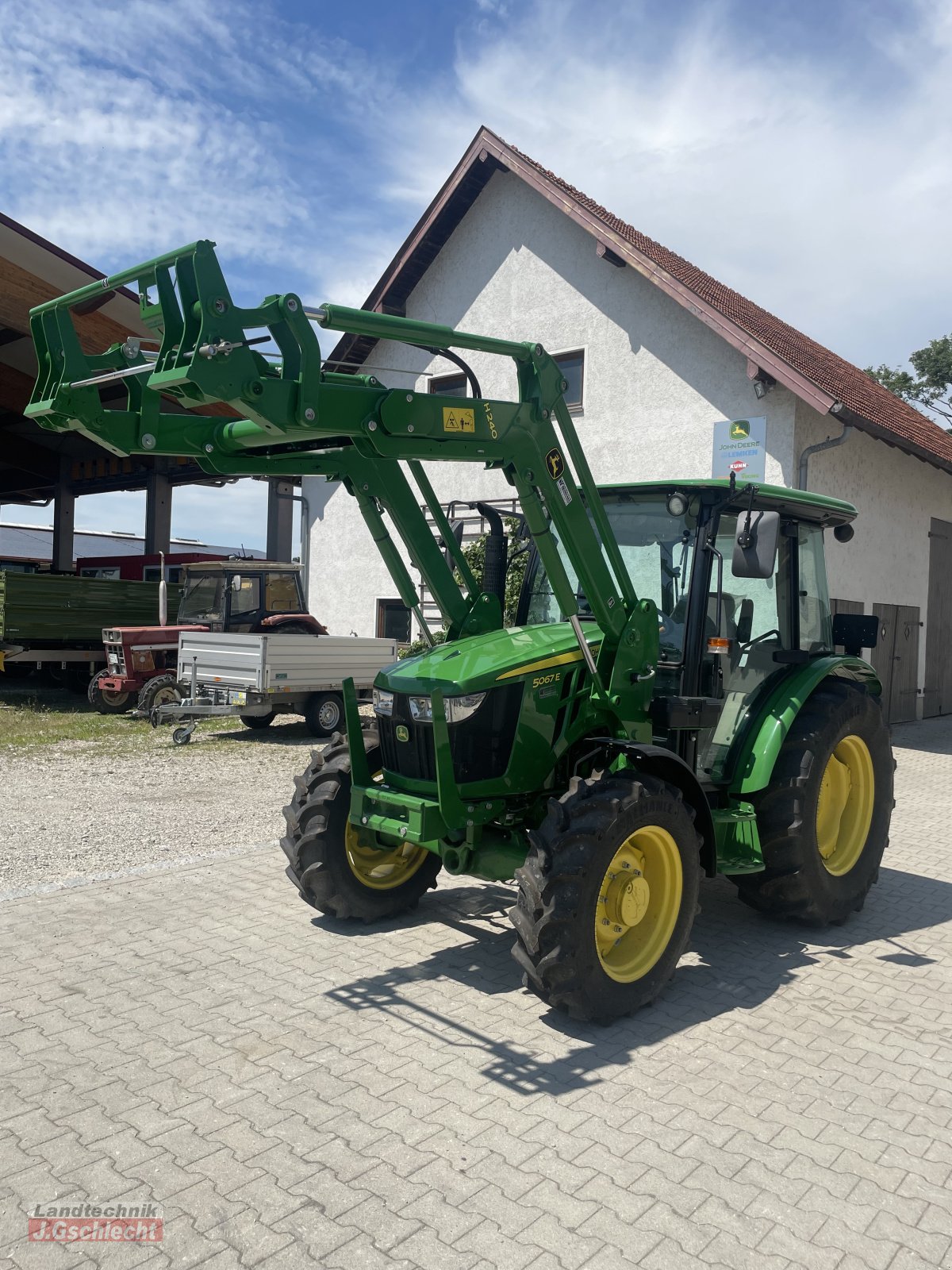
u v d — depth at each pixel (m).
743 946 4.98
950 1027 4.01
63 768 9.94
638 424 13.05
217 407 4.05
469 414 3.98
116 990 4.21
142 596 17.61
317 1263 2.51
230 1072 3.50
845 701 5.26
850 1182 2.90
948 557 15.88
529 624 5.45
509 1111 3.27
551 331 14.09
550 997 3.85
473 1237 2.62
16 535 47.97
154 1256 2.53
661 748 4.65
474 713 4.33
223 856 6.39
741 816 4.80
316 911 5.32
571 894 3.81
